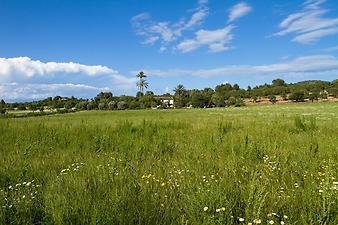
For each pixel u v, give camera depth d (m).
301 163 7.63
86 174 6.34
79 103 118.19
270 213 4.27
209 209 4.16
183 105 129.62
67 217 4.06
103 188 5.01
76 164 8.27
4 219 4.30
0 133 15.26
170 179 6.26
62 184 5.69
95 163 7.94
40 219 4.57
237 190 4.90
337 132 15.48
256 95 148.75
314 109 62.28
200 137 14.05
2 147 11.86
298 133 15.81
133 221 4.14
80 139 12.95
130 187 5.02
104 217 3.96
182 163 8.20
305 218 4.09
